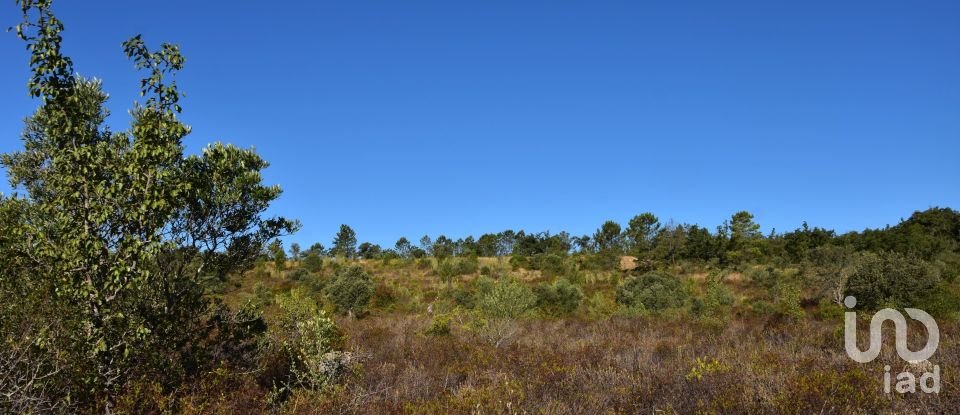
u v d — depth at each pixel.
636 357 9.34
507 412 6.06
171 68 5.70
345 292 21.20
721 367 7.28
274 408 6.09
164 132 5.61
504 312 16.27
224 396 5.82
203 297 6.85
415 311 22.08
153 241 5.38
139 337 5.45
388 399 6.77
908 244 32.75
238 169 6.65
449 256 40.53
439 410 6.07
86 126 5.81
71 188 5.31
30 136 6.30
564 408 6.08
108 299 5.46
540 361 8.95
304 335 7.26
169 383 5.79
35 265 5.36
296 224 7.16
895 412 5.56
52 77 5.38
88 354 5.24
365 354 8.96
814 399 5.69
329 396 6.53
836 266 20.08
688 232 39.59
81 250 5.24
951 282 23.41
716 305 19.97
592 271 35.66
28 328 4.89
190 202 6.15
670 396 6.37
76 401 5.13
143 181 5.50
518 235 51.09
